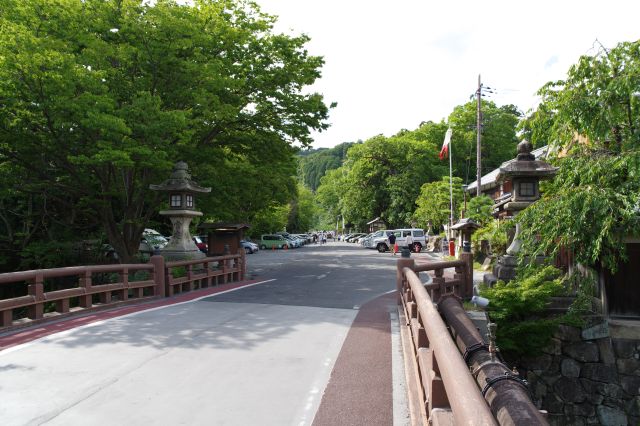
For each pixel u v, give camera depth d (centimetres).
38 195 1892
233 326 847
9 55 1252
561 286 1057
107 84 1524
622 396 1036
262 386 532
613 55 1020
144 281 1170
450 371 240
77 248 2083
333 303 1140
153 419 441
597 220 908
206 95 1522
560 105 1048
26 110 1430
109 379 551
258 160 2130
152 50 1500
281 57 1828
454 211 4106
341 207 7081
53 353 659
